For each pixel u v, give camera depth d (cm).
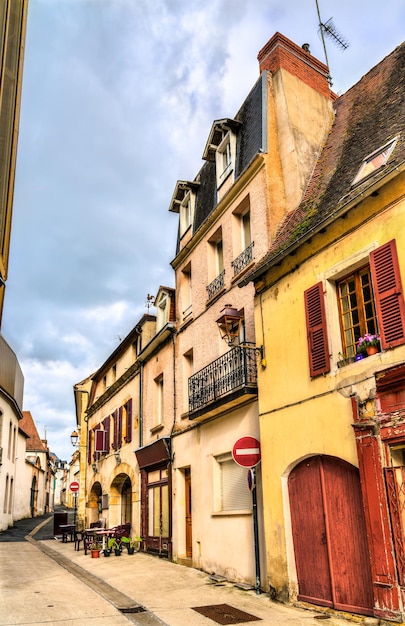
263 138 1186
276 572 880
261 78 1279
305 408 853
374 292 739
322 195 1003
